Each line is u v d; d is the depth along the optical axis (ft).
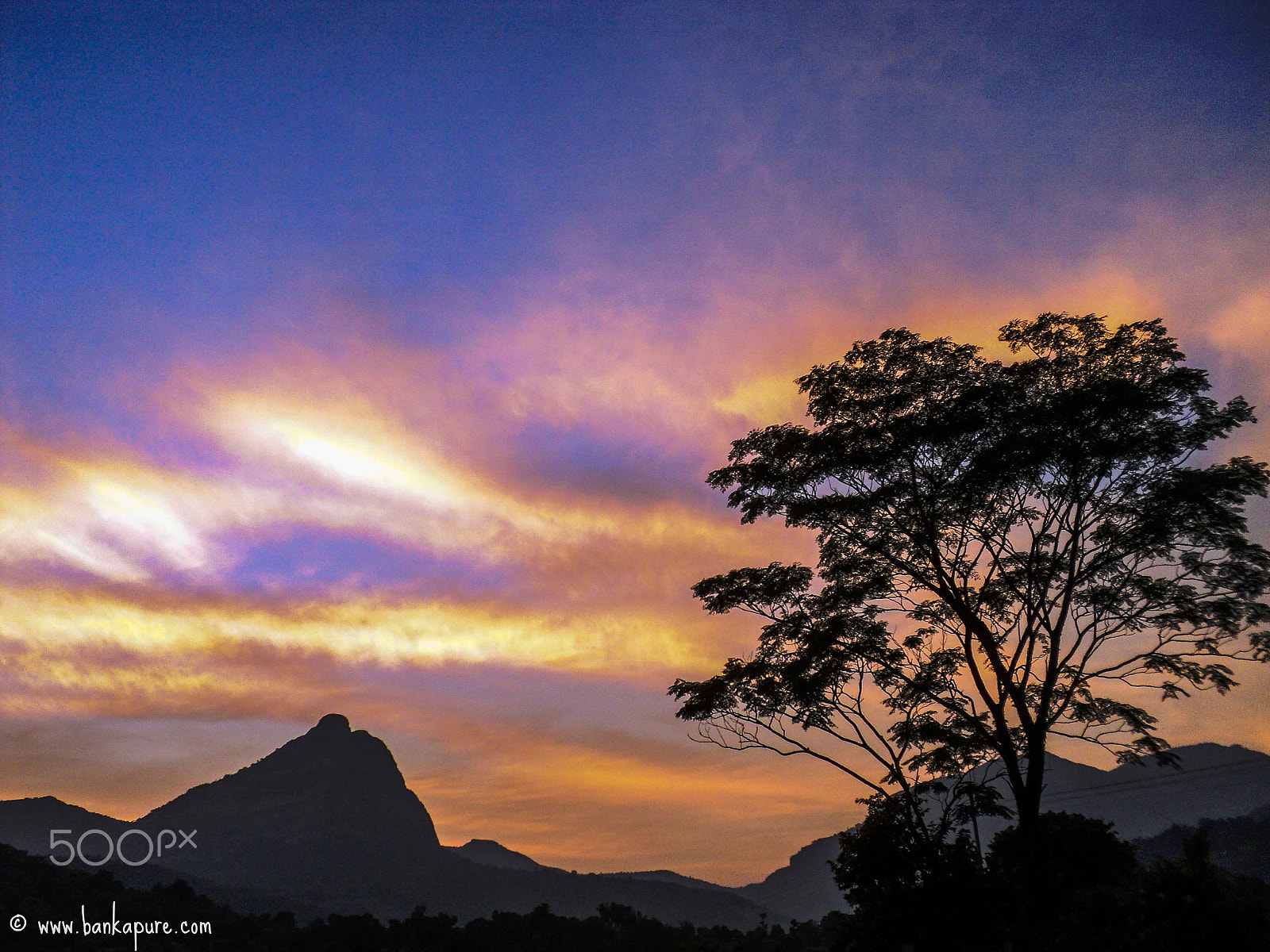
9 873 348.59
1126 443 77.25
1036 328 84.48
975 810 78.23
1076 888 77.92
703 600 92.94
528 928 356.59
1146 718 81.87
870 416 86.69
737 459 92.73
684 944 323.78
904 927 74.49
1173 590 79.36
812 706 82.94
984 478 79.30
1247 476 75.10
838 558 91.20
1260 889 59.11
